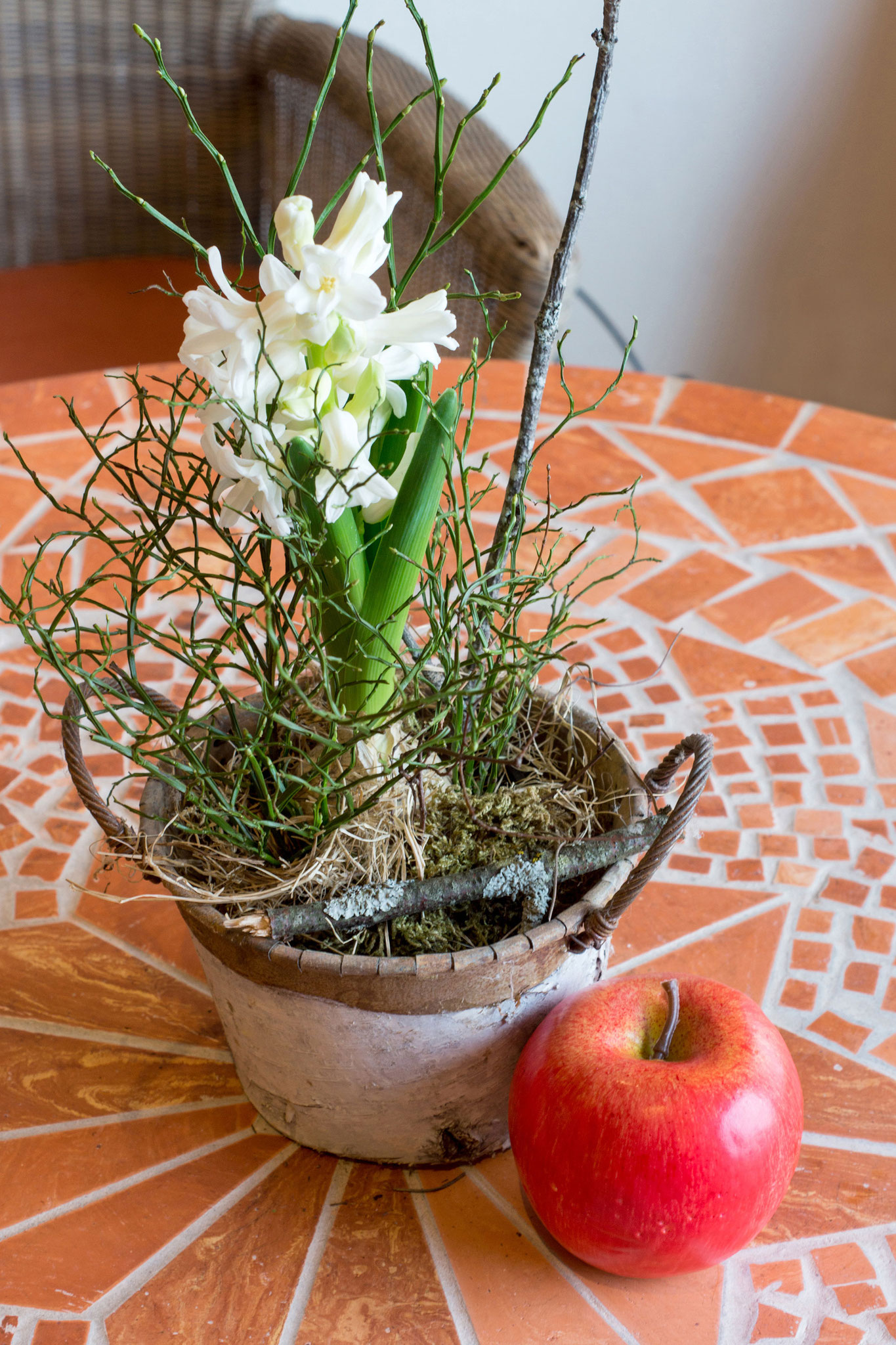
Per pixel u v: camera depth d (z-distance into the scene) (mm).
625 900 644
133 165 1709
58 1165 706
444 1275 675
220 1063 749
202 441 611
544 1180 638
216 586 996
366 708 667
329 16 1893
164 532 646
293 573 651
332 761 657
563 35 1910
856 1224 690
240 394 600
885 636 967
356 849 675
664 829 633
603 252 2133
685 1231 625
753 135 2006
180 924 811
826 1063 744
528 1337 657
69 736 662
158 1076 743
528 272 1146
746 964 783
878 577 1029
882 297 2154
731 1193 624
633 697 924
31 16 1569
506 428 1160
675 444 1177
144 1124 723
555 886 663
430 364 632
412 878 677
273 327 598
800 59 1930
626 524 1078
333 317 600
